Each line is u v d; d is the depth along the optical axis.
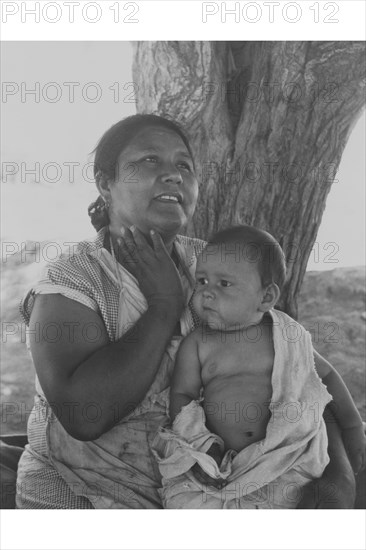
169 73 2.75
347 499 2.26
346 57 2.77
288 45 2.77
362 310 3.20
